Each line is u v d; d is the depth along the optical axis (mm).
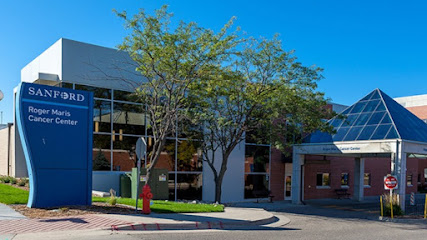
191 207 15508
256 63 19859
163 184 20297
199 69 16750
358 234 12516
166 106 19172
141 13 15898
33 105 12867
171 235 10047
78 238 8984
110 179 20641
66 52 20094
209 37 16656
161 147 16594
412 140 22016
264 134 21828
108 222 10930
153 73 17500
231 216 13984
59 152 13367
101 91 21047
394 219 18219
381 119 23641
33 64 24406
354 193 31984
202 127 22422
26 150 12820
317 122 20438
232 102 21047
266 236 10773
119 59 21812
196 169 24547
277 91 20047
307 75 19906
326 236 11641
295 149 27438
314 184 32125
